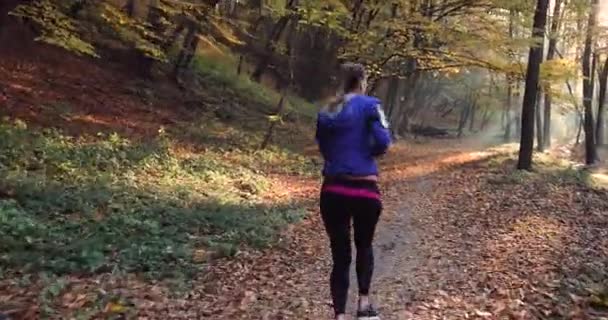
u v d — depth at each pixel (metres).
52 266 6.91
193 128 21.11
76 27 17.39
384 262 8.60
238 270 7.84
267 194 15.52
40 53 20.94
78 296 5.89
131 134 17.59
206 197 13.16
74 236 8.40
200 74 29.23
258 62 36.06
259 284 7.23
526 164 21.86
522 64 21.36
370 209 4.67
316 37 36.06
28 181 10.53
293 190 16.67
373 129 4.63
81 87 20.36
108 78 22.44
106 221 9.45
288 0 21.19
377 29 20.08
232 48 34.94
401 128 39.59
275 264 8.39
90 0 18.25
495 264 8.36
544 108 36.75
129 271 7.24
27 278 6.37
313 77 38.12
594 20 25.39
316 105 37.06
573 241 10.56
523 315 5.49
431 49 20.62
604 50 28.03
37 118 15.80
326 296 6.78
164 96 23.81
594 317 5.43
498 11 20.47
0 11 15.22
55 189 10.56
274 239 10.02
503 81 38.00
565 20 25.48
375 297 6.48
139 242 8.52
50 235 8.16
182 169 15.58
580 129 40.00
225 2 28.91
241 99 29.33
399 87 34.00
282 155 21.56
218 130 22.30
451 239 10.48
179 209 11.23
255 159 19.88
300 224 11.81
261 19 29.48
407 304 6.13
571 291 6.40
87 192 10.90
